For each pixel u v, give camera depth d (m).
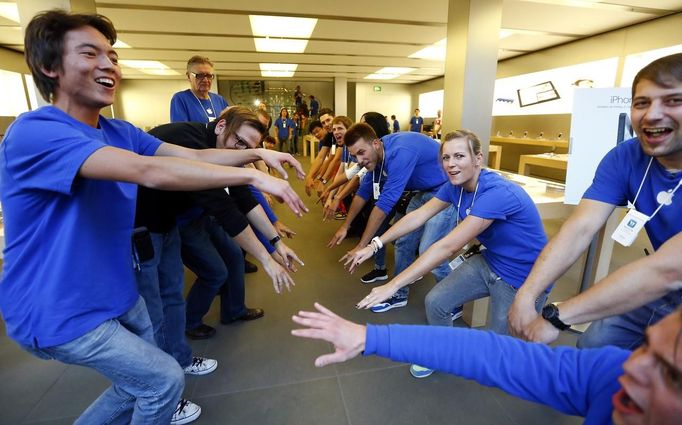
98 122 0.99
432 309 1.71
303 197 5.73
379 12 4.76
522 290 1.11
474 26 3.47
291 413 1.52
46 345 0.84
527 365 0.68
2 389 1.66
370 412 1.52
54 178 0.75
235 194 1.56
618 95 1.90
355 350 0.72
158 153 1.18
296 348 1.96
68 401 1.59
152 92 12.05
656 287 0.83
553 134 7.02
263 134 1.57
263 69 9.91
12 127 0.80
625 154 1.16
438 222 2.18
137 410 0.98
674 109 0.91
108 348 0.90
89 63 0.84
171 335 1.62
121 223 0.96
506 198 1.42
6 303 0.85
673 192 1.04
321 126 4.43
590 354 0.65
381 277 2.75
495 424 1.46
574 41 6.32
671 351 0.38
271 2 4.35
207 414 1.51
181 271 1.61
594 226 1.17
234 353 1.92
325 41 6.40
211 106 2.78
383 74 11.13
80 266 0.85
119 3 4.34
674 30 4.75
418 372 1.71
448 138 1.53
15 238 0.83
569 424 1.45
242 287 2.16
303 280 2.78
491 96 3.66
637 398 0.42
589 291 0.91
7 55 7.03
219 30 5.56
